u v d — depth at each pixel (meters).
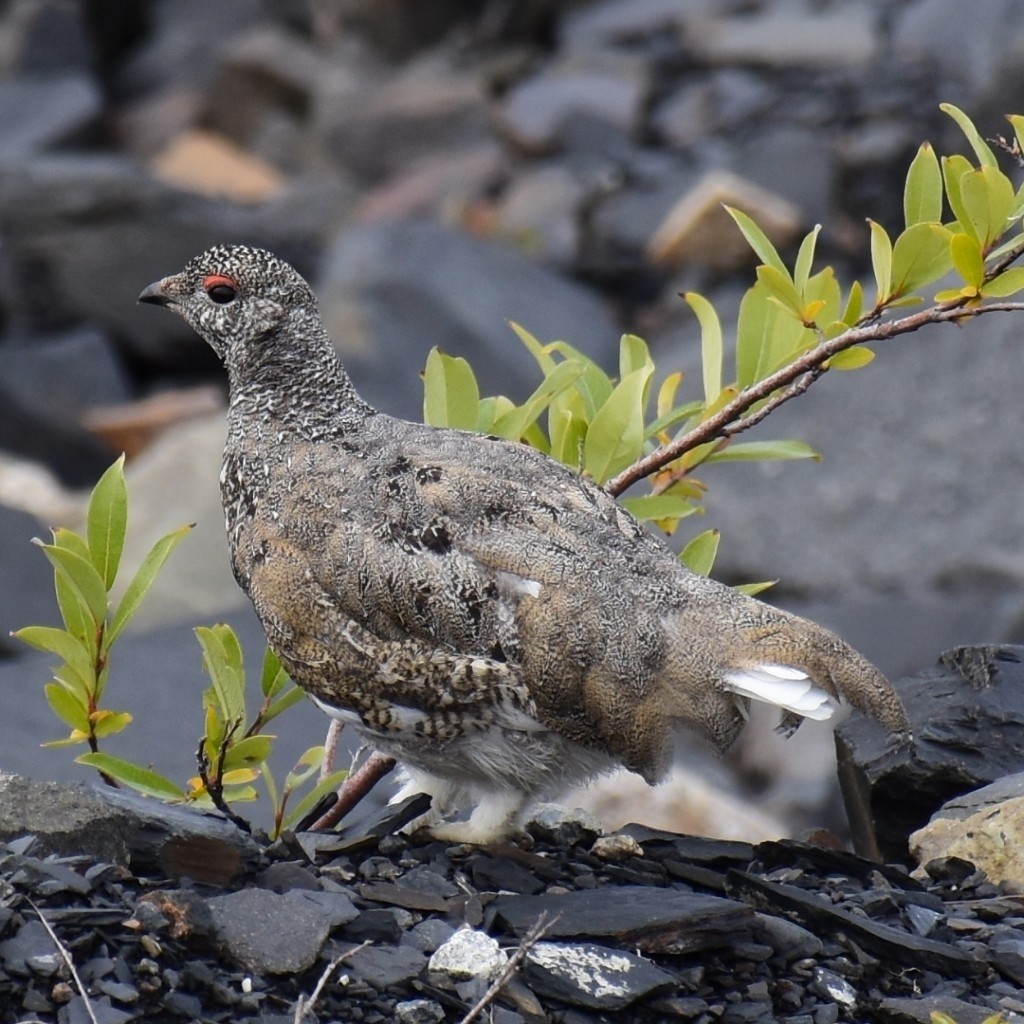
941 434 24.77
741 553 24.14
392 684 8.60
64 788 8.34
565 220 34.41
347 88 40.06
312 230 35.84
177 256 34.00
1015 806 9.45
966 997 8.12
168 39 45.19
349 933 7.95
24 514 22.72
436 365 10.26
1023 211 9.28
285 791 10.02
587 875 8.83
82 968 7.41
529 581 8.37
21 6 43.94
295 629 8.92
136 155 41.53
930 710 10.53
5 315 33.81
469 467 8.89
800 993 8.04
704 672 8.19
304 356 9.70
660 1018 7.75
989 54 33.72
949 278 24.86
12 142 40.09
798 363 9.62
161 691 17.14
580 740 8.37
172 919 7.65
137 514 22.66
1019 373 25.09
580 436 10.42
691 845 9.38
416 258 30.94
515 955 7.15
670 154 35.47
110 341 33.69
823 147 32.81
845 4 38.34
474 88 39.03
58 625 21.28
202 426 23.64
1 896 7.62
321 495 9.05
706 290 31.39
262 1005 7.46
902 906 8.86
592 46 39.66
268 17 45.06
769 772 19.12
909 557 23.45
